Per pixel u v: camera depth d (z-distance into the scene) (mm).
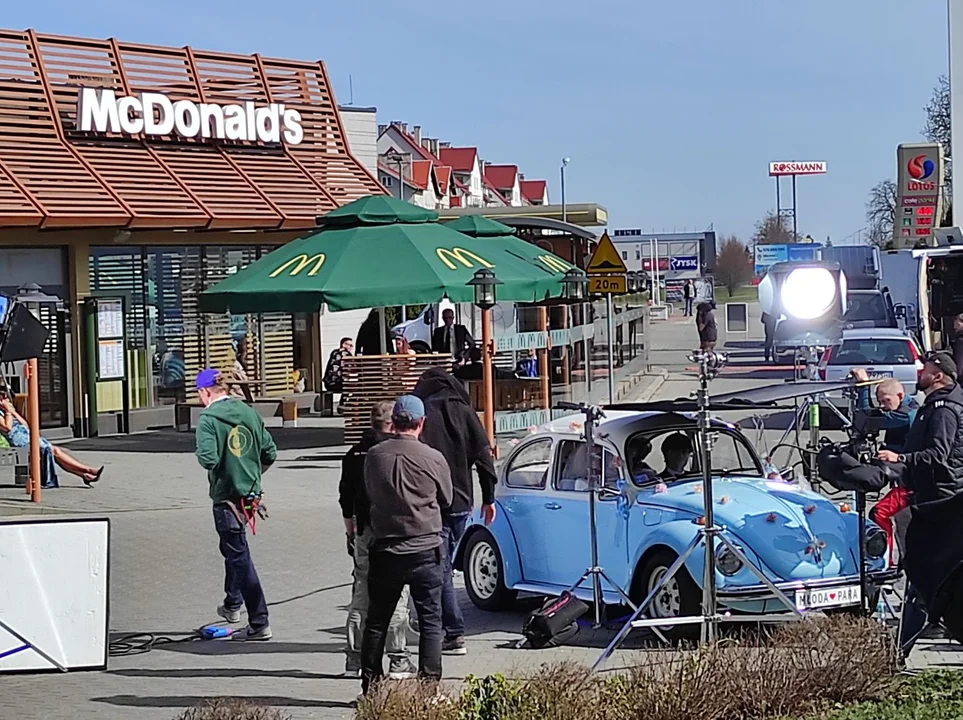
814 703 6848
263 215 25906
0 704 8406
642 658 8828
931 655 9086
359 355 21250
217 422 9945
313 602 11445
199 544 14328
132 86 25859
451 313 24547
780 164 80812
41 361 23984
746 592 9117
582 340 24469
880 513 9570
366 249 20812
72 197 23234
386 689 6820
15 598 8477
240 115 27078
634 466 10078
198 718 6770
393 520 7898
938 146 37344
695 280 73250
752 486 10016
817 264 13336
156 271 26000
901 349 23922
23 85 24141
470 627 10508
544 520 10594
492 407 19469
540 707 6512
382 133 93188
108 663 9164
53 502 16797
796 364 15031
